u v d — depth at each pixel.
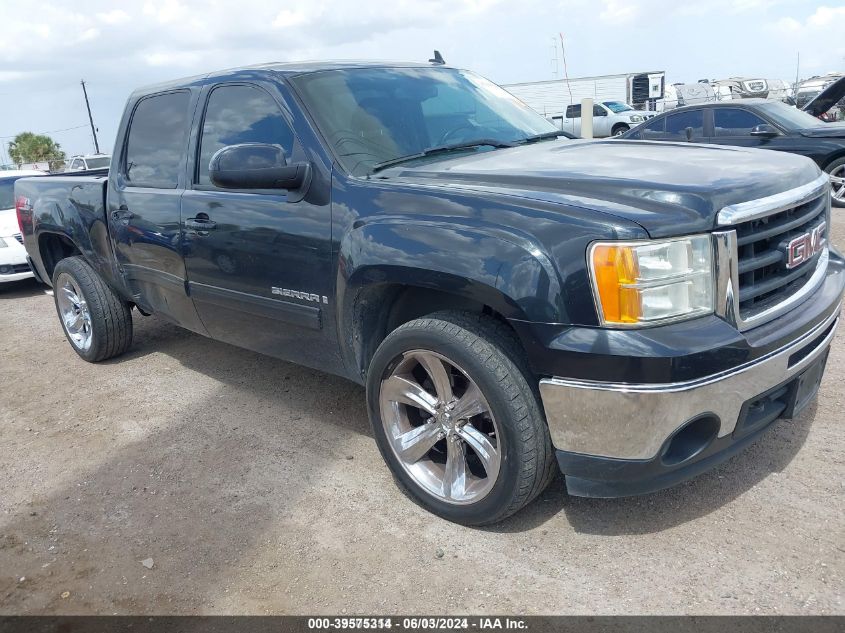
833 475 3.01
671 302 2.34
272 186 3.16
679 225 2.34
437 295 2.98
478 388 2.64
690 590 2.43
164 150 4.21
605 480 2.51
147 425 4.15
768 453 3.23
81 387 4.88
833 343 4.53
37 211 5.40
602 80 31.27
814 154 9.59
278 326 3.56
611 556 2.65
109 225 4.66
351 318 3.10
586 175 2.70
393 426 3.06
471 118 3.85
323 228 3.14
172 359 5.29
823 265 3.05
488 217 2.57
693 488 3.02
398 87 3.76
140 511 3.23
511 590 2.51
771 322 2.58
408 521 2.97
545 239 2.42
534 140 3.87
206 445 3.83
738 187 2.52
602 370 2.34
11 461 3.85
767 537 2.66
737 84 30.53
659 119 11.12
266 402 4.34
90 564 2.86
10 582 2.79
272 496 3.26
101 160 20.30
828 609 2.29
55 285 5.45
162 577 2.74
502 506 2.71
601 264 2.32
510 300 2.44
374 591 2.56
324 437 3.81
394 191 2.92
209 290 3.87
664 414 2.33
